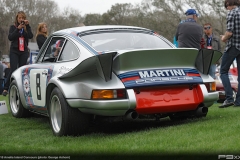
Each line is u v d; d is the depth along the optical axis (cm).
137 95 636
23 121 875
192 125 682
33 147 597
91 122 694
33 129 775
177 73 665
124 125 768
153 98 645
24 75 872
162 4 6206
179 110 669
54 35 799
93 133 693
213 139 557
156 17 6419
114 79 631
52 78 692
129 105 624
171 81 652
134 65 643
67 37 748
